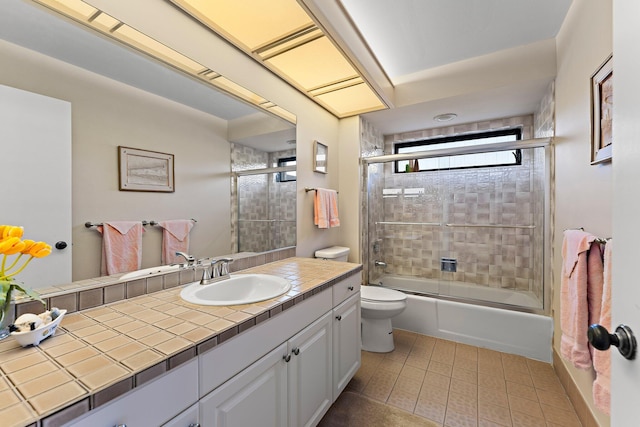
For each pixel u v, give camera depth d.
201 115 1.50
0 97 0.87
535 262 2.54
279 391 1.14
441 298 2.60
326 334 1.49
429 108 2.60
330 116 2.73
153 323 0.93
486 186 3.00
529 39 1.99
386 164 3.48
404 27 1.84
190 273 1.44
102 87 1.11
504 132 3.01
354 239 2.84
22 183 0.91
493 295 2.76
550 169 2.12
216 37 1.55
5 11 0.88
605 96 1.23
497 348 2.28
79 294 1.03
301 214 2.32
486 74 2.19
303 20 1.45
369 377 1.94
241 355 0.96
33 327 0.78
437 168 3.23
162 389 0.71
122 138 1.18
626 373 0.55
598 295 1.20
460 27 1.84
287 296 1.22
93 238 1.09
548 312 2.16
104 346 0.77
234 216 1.71
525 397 1.72
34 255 0.85
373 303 2.23
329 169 2.72
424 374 1.97
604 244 1.17
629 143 0.56
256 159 1.86
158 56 1.29
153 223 1.29
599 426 1.31
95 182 1.09
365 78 1.98
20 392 0.58
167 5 1.31
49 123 0.97
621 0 0.60
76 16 1.03
